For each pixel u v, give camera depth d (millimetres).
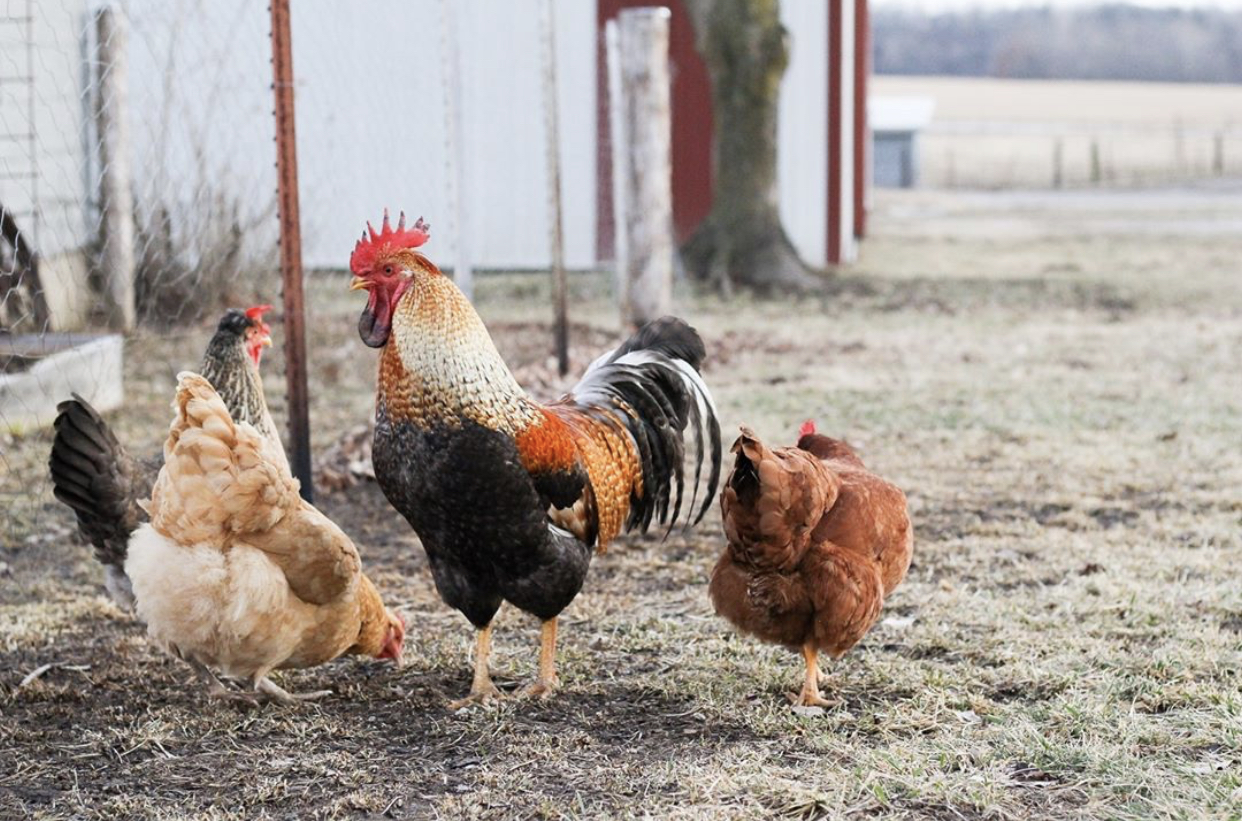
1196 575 6180
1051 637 5344
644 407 5258
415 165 15586
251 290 11750
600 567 6508
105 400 9414
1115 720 4484
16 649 5469
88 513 4758
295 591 4555
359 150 14891
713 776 4133
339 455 8445
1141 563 6324
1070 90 76688
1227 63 88750
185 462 4316
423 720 4738
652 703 4836
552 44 10414
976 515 7285
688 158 18031
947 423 9508
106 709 4844
